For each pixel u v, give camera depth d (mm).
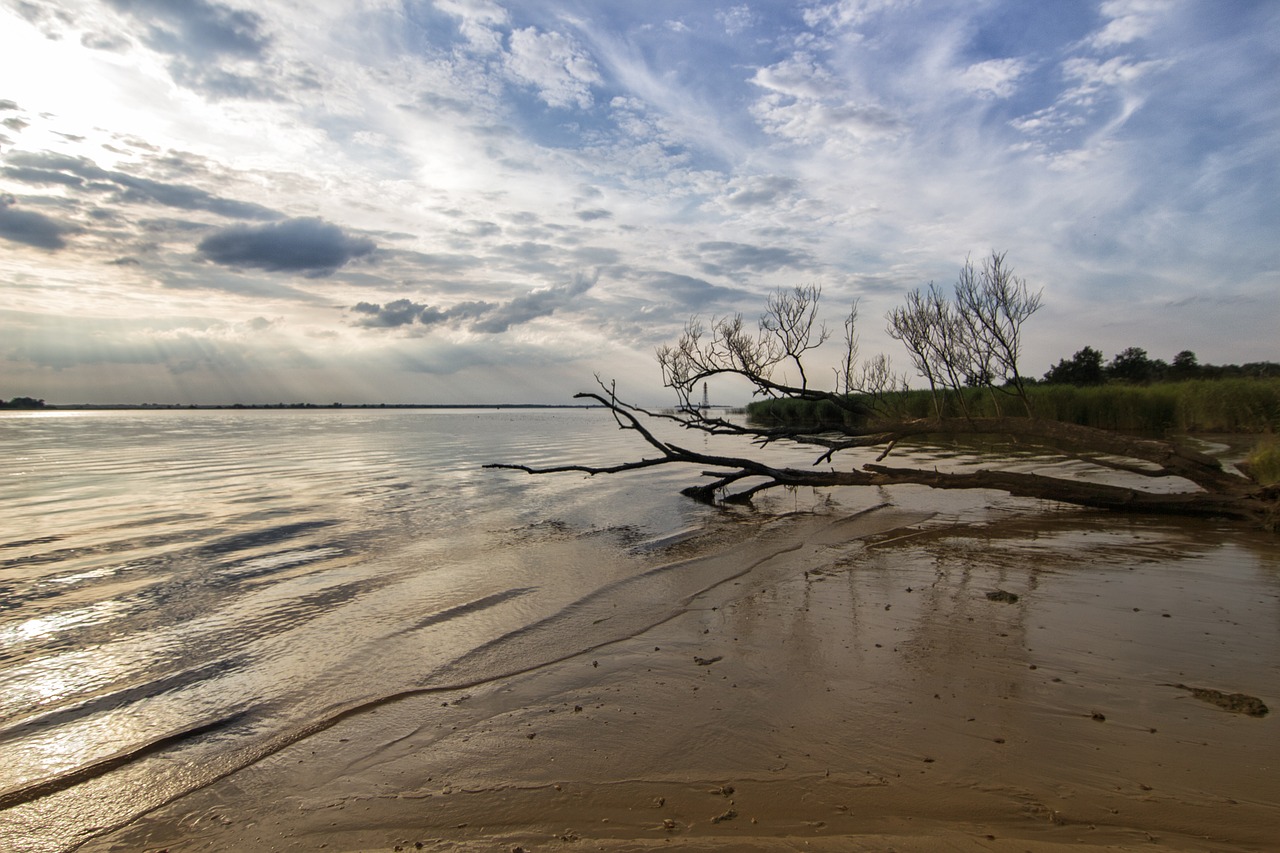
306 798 3447
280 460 26234
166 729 4289
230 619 6480
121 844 3146
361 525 11641
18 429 60656
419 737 4035
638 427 14836
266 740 4090
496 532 10977
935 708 4066
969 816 2973
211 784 3631
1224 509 10180
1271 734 3637
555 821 3092
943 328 13516
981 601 6320
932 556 8383
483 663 5230
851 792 3199
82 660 5496
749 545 9617
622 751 3719
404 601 7012
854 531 10406
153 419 105188
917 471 12336
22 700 4754
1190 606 5977
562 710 4305
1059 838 2799
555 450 31641
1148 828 2850
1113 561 7809
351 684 4906
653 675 4836
